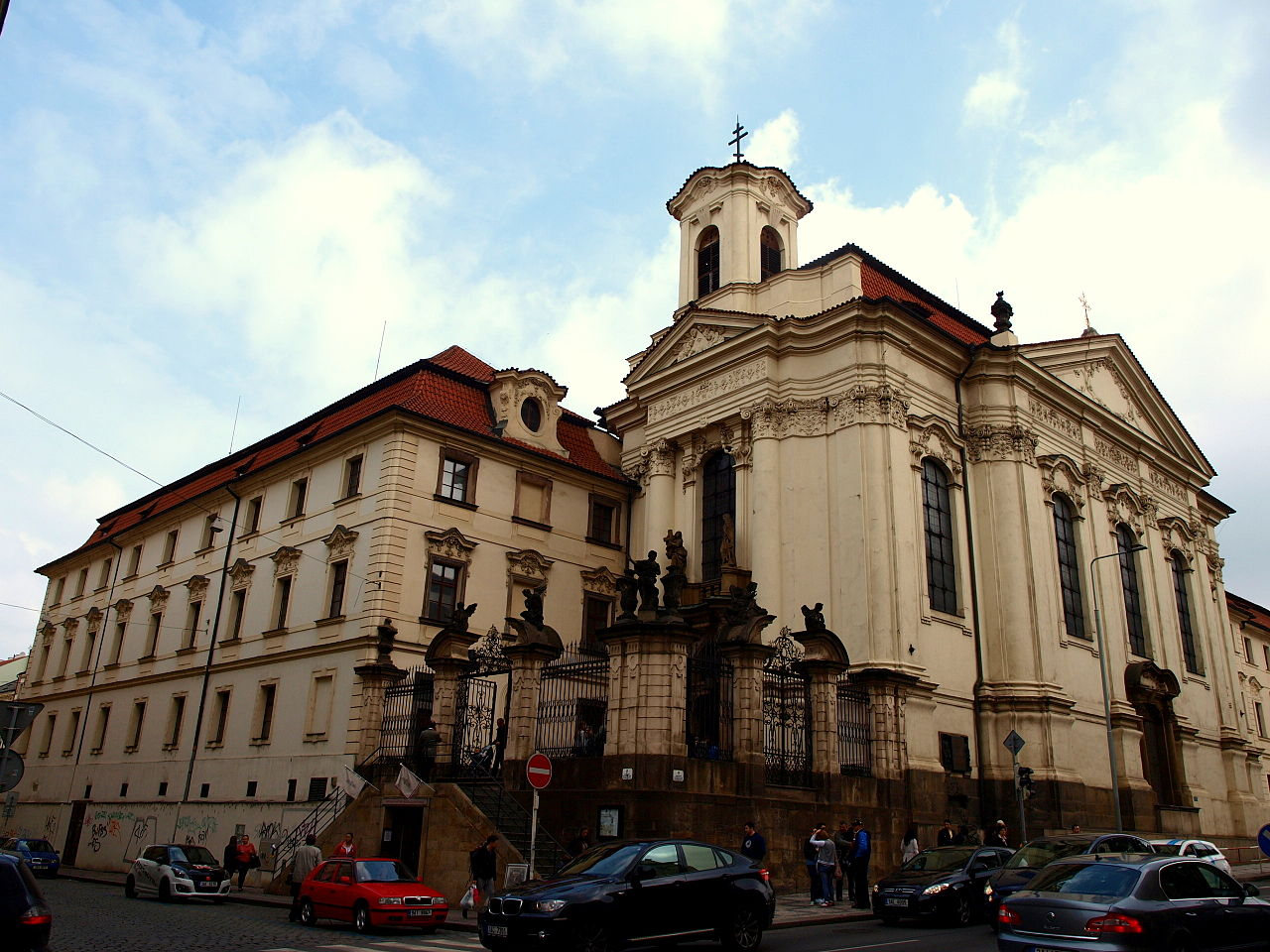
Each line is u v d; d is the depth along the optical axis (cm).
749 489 3416
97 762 4400
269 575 3716
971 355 3572
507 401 3747
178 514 4506
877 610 2966
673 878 1406
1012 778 3067
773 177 4109
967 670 3200
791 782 2325
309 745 3170
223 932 1744
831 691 2442
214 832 3409
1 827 4931
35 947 889
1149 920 1055
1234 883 1198
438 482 3400
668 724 2070
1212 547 4838
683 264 4222
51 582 5625
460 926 1839
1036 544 3422
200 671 3881
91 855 4141
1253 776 4459
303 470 3753
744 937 1437
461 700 2608
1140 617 4047
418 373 3634
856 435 3180
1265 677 6488
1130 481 4206
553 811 2156
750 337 3478
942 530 3353
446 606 3331
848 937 1623
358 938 1686
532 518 3684
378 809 2436
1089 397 3978
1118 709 3544
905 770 2675
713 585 3356
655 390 3894
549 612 3625
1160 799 3744
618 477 4012
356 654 3106
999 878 1794
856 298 3278
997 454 3497
